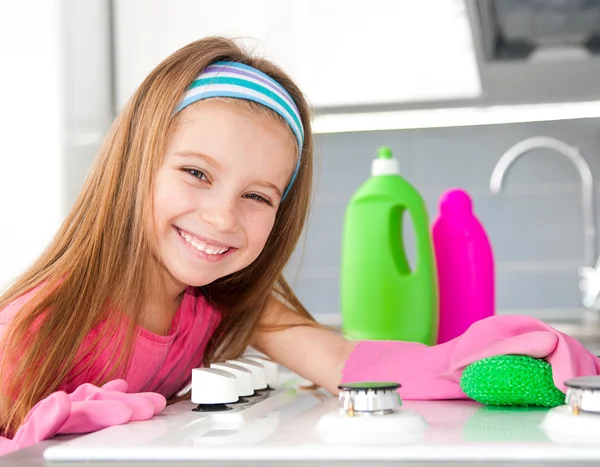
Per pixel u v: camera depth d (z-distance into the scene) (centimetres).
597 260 214
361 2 197
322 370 83
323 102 198
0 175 176
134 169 81
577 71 181
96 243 81
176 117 80
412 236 221
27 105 176
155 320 88
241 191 79
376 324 105
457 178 226
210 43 85
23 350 74
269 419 54
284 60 198
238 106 79
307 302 230
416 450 37
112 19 202
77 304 78
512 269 223
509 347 63
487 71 181
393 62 196
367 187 107
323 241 229
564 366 58
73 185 181
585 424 42
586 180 213
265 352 93
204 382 57
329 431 44
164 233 80
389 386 45
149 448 39
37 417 49
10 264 174
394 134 229
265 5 199
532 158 222
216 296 96
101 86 196
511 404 61
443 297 110
